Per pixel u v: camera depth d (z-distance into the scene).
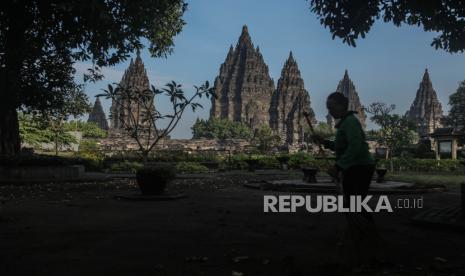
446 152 44.25
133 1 18.08
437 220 6.62
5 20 18.19
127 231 6.02
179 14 25.44
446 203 10.45
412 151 51.50
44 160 17.38
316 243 5.30
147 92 11.27
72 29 19.08
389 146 49.28
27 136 45.16
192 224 6.71
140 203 9.75
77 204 9.41
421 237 5.86
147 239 5.46
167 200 10.44
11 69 17.94
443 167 36.09
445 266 4.21
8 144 18.78
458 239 5.72
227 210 8.30
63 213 7.91
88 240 5.37
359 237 4.25
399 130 48.69
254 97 152.12
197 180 19.20
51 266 4.08
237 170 32.56
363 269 3.99
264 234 5.91
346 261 4.36
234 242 5.32
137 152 35.81
